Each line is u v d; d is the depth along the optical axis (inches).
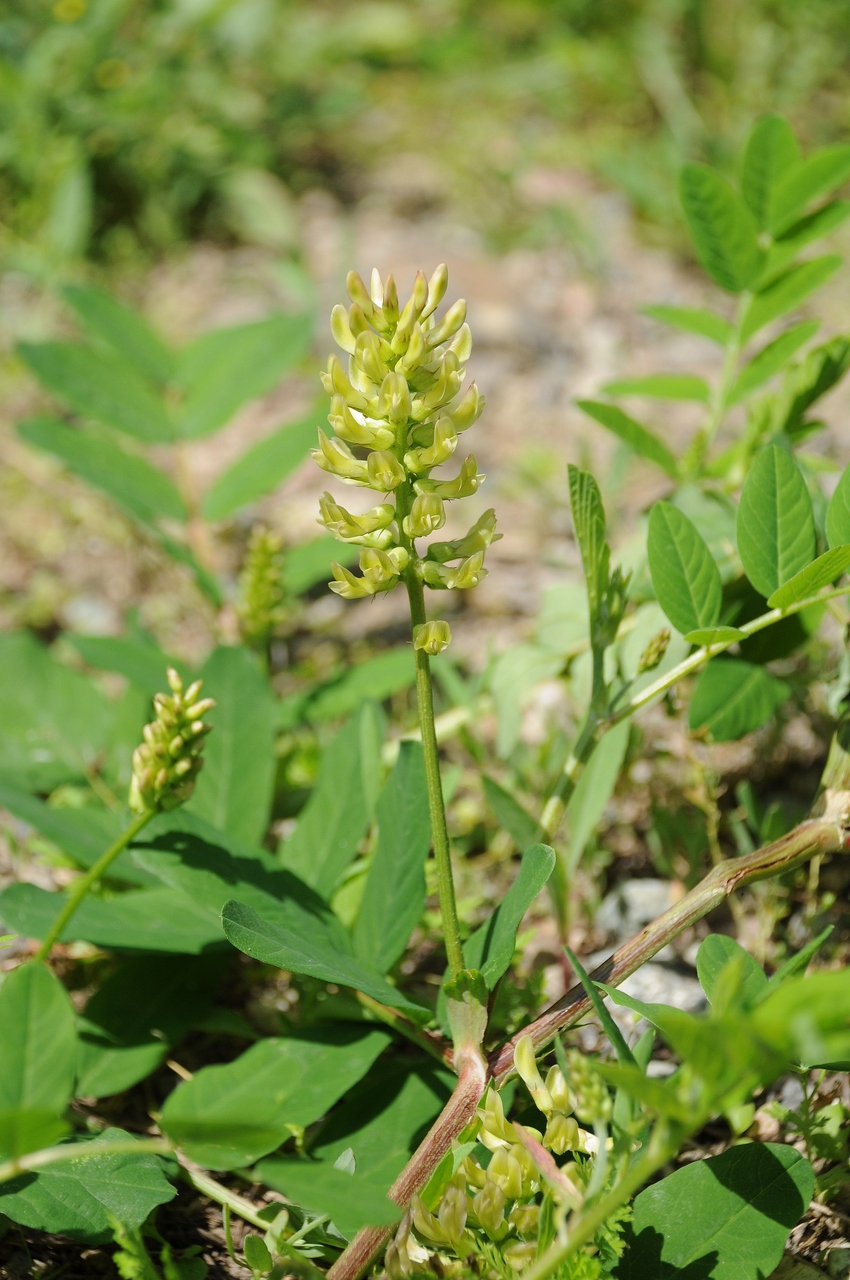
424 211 61.7
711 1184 25.8
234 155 61.5
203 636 37.5
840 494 26.9
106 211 58.1
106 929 28.1
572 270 56.0
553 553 39.7
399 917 27.9
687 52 68.7
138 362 34.4
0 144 57.2
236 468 33.5
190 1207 27.6
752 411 31.1
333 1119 27.3
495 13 78.6
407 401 25.3
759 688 29.5
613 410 30.3
